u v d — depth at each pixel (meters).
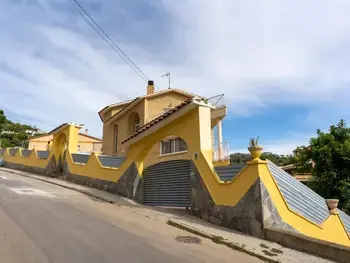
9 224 6.20
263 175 7.27
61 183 15.09
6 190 10.91
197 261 5.09
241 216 7.44
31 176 17.61
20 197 9.59
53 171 18.34
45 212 7.69
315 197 9.55
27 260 4.36
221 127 17.52
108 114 24.45
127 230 6.72
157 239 6.23
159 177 11.55
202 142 9.13
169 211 9.70
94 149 33.66
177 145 16.11
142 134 11.52
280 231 6.52
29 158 21.67
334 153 16.25
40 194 10.73
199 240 6.51
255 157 7.48
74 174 16.38
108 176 13.67
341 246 5.48
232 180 7.90
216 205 8.28
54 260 4.46
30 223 6.45
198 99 9.22
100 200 11.15
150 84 22.73
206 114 9.41
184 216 8.93
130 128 21.14
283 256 5.66
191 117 9.59
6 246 4.86
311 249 5.88
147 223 7.72
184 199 10.19
